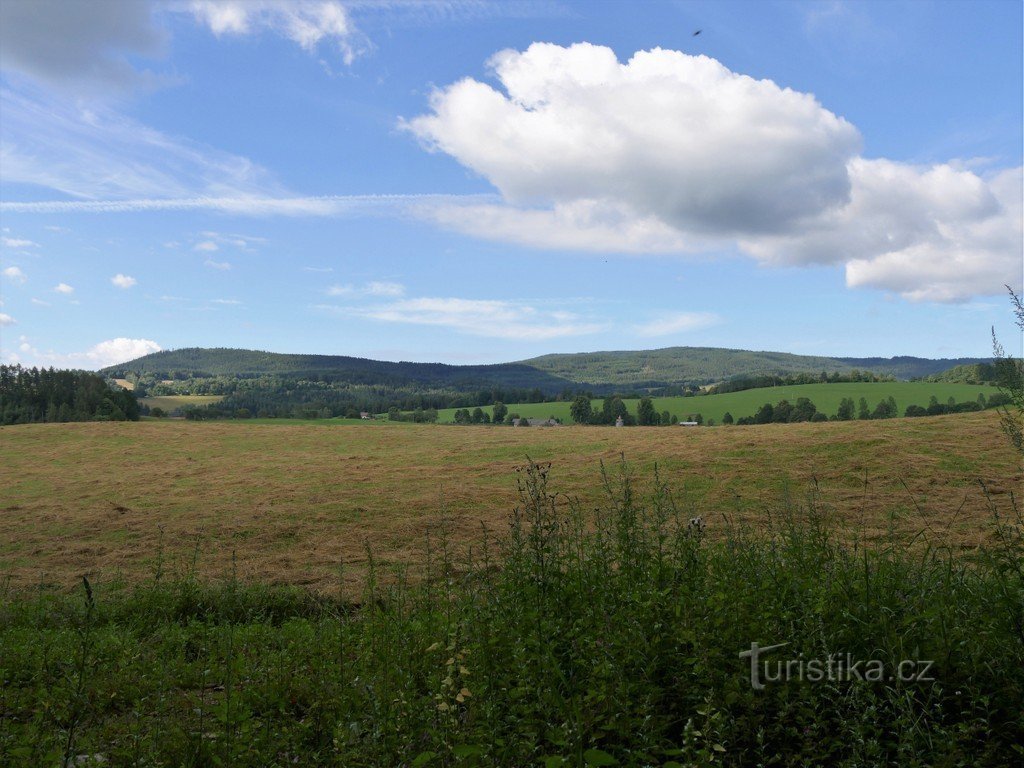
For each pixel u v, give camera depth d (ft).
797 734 13.20
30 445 127.44
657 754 12.82
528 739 12.95
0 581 44.62
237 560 51.72
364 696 16.25
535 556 19.42
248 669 19.83
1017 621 14.19
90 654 22.68
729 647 15.23
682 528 21.98
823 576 18.01
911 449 74.54
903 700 12.76
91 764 14.32
